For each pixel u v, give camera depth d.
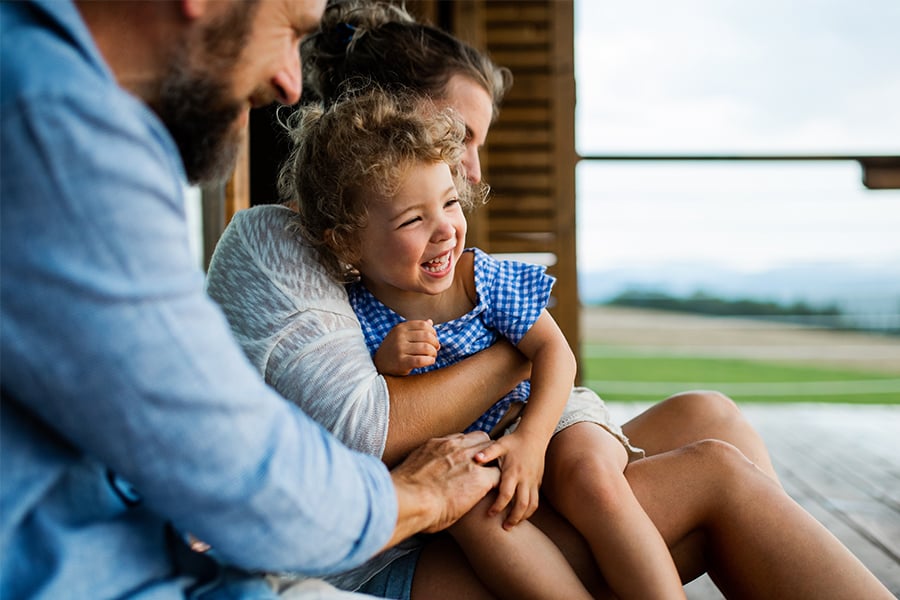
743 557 1.29
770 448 3.73
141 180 0.78
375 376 1.29
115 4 0.86
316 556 0.90
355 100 1.48
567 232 4.38
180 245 0.82
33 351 0.74
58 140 0.74
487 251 4.38
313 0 0.97
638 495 1.33
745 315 10.91
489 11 4.34
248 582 0.96
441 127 1.42
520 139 4.36
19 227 0.73
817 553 1.23
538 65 4.34
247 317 1.30
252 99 0.99
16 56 0.76
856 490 2.98
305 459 0.88
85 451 0.83
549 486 1.36
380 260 1.41
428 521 1.11
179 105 0.90
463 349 1.46
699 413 1.65
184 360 0.79
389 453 1.25
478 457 1.21
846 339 10.97
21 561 0.82
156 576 0.90
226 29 0.89
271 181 2.12
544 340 1.44
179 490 0.81
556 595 1.22
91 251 0.75
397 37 1.64
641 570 1.23
